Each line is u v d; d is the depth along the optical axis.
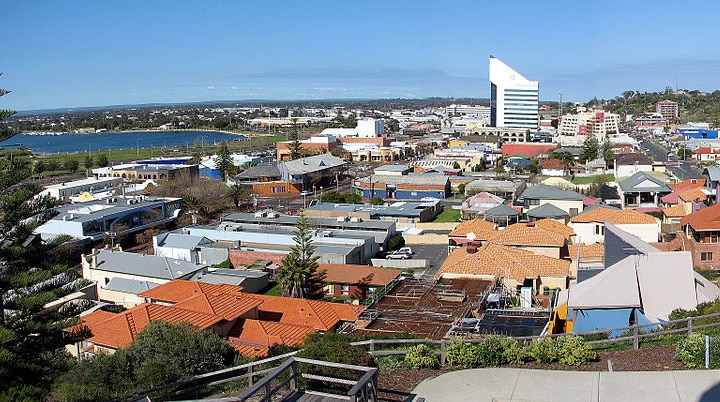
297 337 30.48
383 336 22.20
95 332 29.50
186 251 53.94
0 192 19.12
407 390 13.32
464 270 38.94
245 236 55.47
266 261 51.09
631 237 31.17
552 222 51.03
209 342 21.55
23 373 17.94
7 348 17.91
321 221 60.94
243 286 44.12
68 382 18.34
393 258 53.78
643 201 66.94
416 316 32.56
